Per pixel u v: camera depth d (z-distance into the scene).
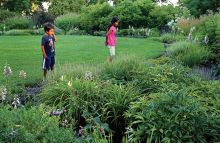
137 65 5.07
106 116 3.00
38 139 2.02
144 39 14.35
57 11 32.00
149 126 2.30
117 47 10.21
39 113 2.32
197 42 7.53
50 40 4.59
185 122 2.24
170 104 2.48
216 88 3.47
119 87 3.55
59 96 3.35
